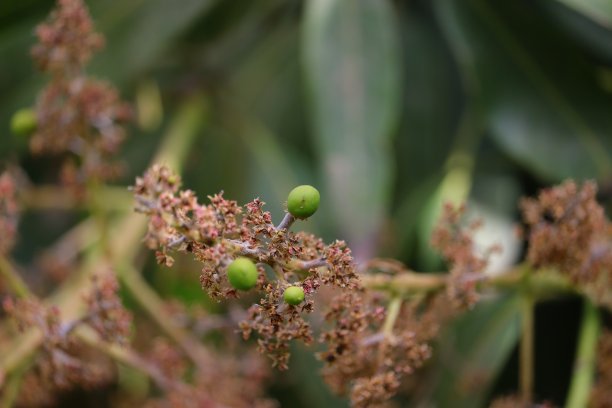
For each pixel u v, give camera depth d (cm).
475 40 71
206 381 63
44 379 57
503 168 77
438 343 67
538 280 59
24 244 85
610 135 70
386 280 53
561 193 57
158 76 84
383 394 51
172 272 74
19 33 75
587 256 57
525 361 60
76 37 61
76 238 77
